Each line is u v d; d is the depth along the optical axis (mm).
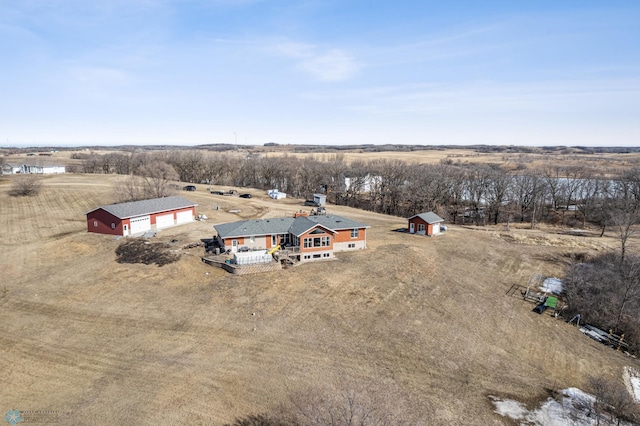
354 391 24844
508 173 102812
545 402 25516
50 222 61438
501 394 25906
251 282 39719
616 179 85438
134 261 44406
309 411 22781
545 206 89750
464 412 23875
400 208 94125
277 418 22219
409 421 22609
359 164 123562
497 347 31469
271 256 44250
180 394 23922
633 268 42719
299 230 46938
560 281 45219
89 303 35594
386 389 25312
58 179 102125
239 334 30938
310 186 111375
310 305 35688
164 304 35438
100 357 27672
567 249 55750
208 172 132250
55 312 34000
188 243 50188
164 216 59812
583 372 29344
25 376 25469
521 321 35969
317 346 29656
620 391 26500
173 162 133500
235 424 21688
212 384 24938
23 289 38219
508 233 64875
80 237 52844
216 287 38656
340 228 49531
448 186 89875
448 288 41250
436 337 31938
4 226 58750
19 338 29969
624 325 36000
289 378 25828
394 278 42281
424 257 49156
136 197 74750
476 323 34812
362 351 29328
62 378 25328
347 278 41469
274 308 35000
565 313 38344
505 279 45250
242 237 46938
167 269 42281
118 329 31406
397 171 101875
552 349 32094
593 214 78500
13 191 80188
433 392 25422
